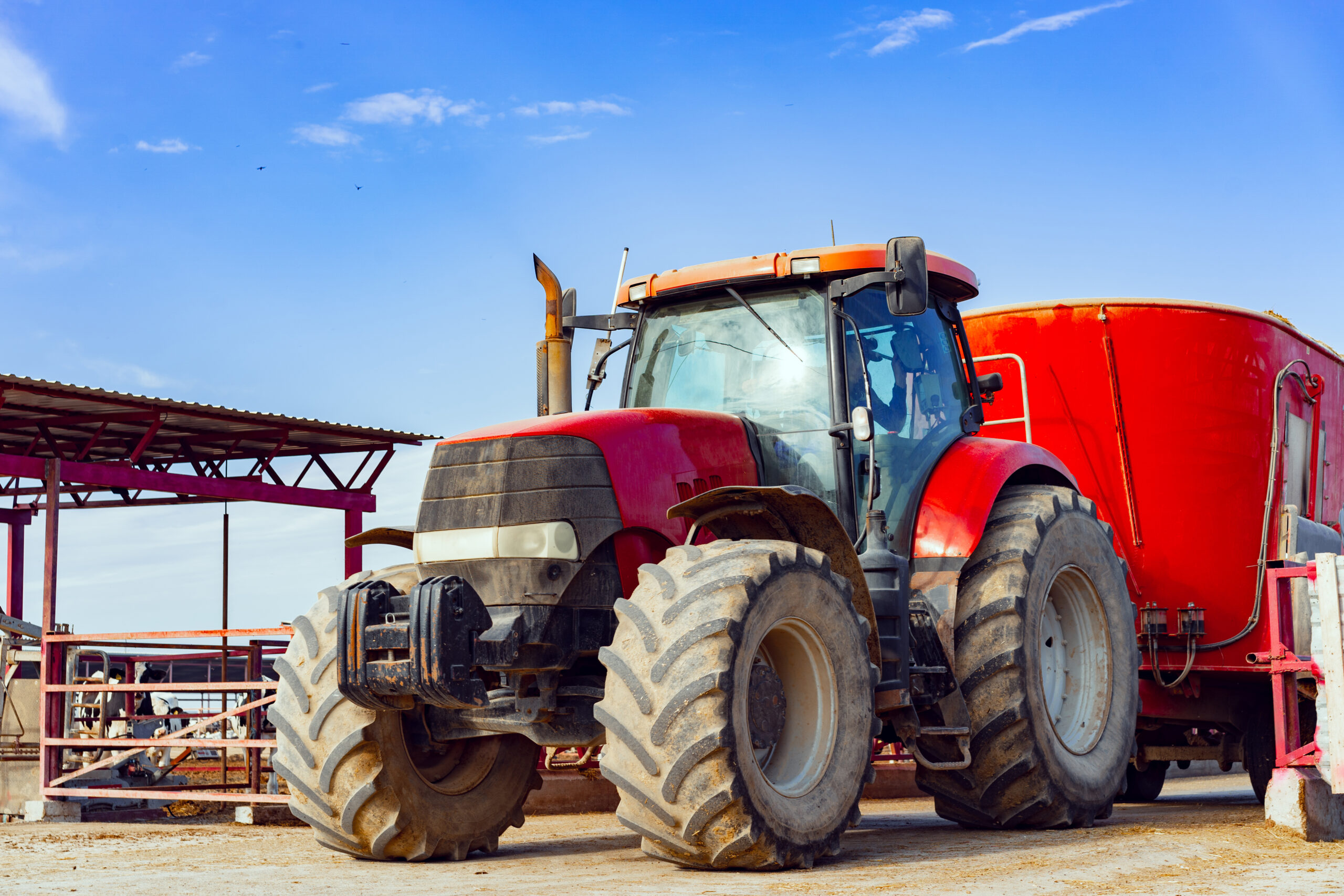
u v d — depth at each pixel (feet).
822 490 17.19
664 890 12.46
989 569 18.19
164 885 13.74
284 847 18.70
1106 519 24.08
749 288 18.44
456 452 15.29
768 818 13.42
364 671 14.14
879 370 18.43
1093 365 24.25
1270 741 25.03
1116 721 19.58
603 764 13.48
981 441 19.57
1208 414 24.03
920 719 17.56
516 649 14.20
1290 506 24.47
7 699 31.53
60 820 28.17
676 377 18.57
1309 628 21.06
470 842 16.29
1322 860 14.62
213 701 49.16
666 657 13.25
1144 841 16.55
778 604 13.94
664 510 15.37
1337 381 28.04
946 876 13.32
